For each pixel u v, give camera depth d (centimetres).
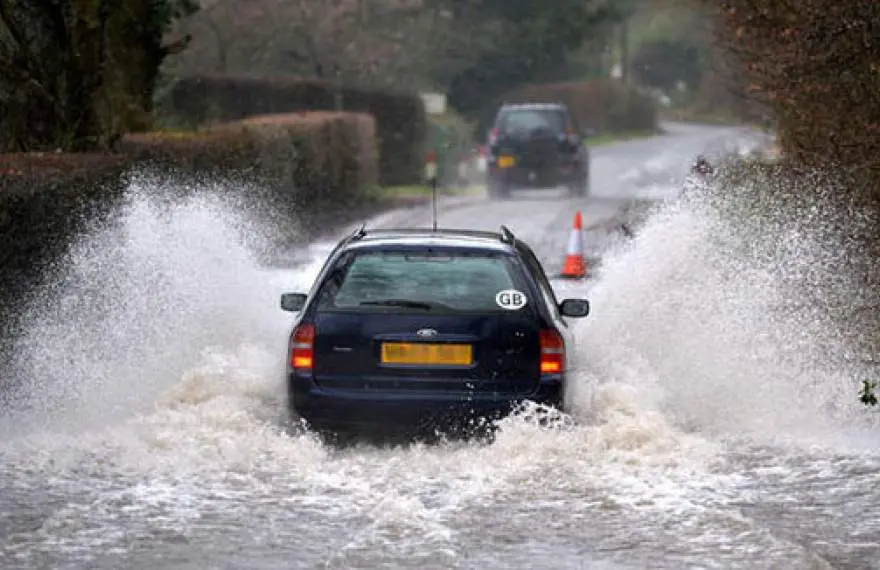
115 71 8406
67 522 2666
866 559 2492
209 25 15800
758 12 5878
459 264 3284
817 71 5372
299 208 9312
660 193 11156
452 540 2573
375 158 12112
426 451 3186
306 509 2767
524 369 3209
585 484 2950
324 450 3191
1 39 7388
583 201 11569
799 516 2756
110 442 3250
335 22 16250
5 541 2552
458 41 19050
